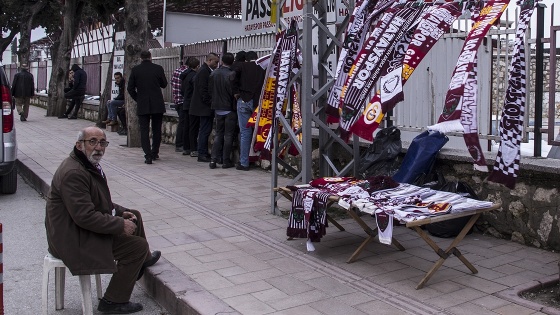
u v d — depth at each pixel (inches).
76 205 154.8
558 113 229.1
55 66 836.0
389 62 202.7
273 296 168.2
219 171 378.6
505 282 175.2
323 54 268.4
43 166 396.8
